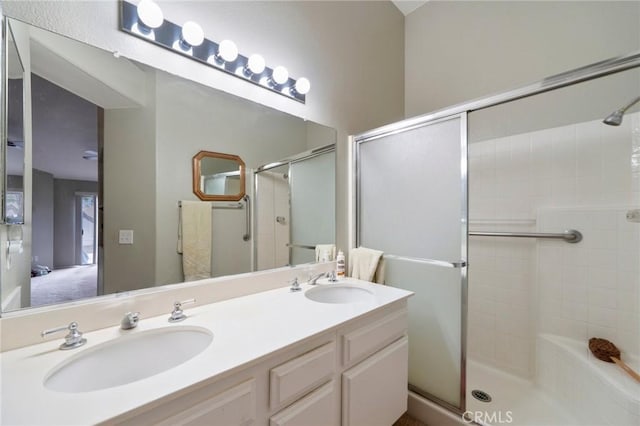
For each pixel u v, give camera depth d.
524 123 1.82
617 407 1.25
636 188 1.46
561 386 1.61
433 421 1.53
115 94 1.04
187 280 1.21
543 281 1.76
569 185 1.66
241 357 0.76
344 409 1.06
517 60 1.88
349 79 1.97
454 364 1.48
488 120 1.97
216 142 1.32
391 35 2.35
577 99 1.63
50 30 0.90
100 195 1.01
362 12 2.08
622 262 1.50
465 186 1.42
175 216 1.20
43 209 0.89
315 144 1.74
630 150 1.48
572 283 1.65
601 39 1.58
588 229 1.60
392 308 1.31
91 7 0.98
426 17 2.37
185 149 1.23
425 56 2.36
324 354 0.98
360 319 1.12
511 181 1.88
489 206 1.97
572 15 1.68
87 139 0.99
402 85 2.45
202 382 0.66
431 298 1.57
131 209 1.08
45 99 0.90
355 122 2.01
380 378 1.21
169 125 1.18
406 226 1.69
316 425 0.95
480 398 1.68
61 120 0.93
